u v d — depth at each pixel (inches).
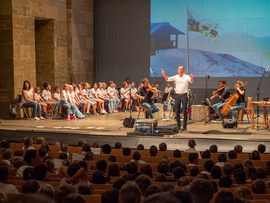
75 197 71.7
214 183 148.6
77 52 599.5
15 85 476.4
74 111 475.5
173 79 372.8
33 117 466.6
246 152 308.7
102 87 545.3
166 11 610.2
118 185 143.7
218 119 457.1
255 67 578.6
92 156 237.5
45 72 561.9
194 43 600.4
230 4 581.3
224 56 588.4
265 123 396.5
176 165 211.3
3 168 149.8
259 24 573.3
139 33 625.3
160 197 45.0
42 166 165.6
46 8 532.1
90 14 622.8
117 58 637.3
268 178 186.7
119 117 494.3
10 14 471.8
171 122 446.9
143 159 242.2
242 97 415.2
